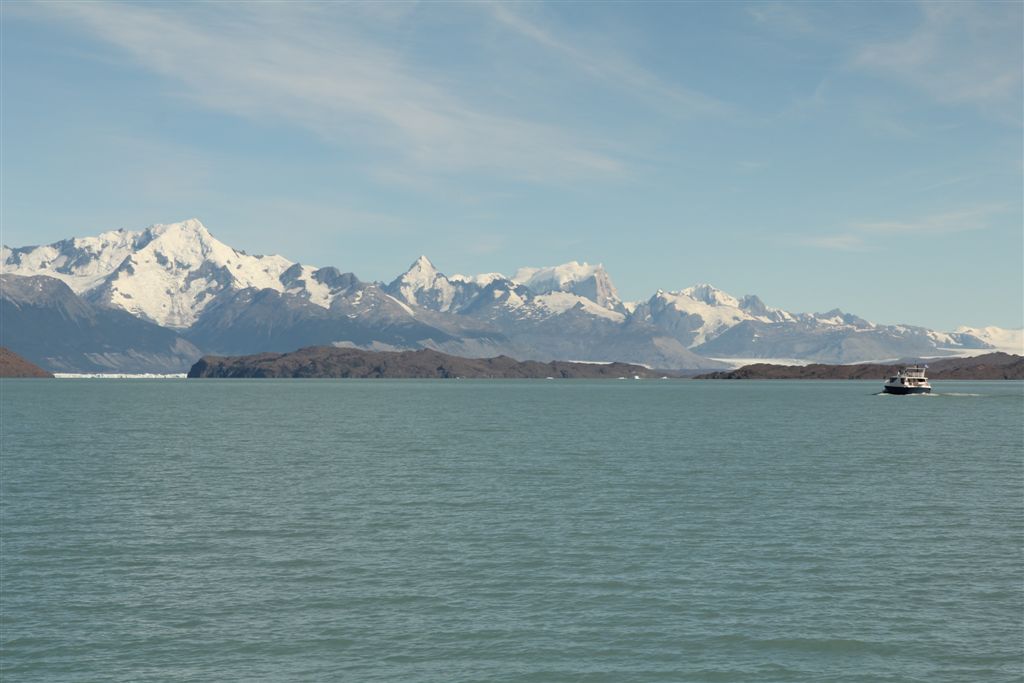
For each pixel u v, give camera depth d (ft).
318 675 116.57
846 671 118.73
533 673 117.50
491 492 252.21
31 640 127.75
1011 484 269.64
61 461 330.13
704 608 141.79
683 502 234.58
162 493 250.98
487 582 155.63
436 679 115.55
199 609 141.08
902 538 189.98
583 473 294.66
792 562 169.17
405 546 181.98
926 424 552.82
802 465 318.04
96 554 175.52
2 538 189.67
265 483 271.28
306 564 167.73
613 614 138.92
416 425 542.98
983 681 116.16
